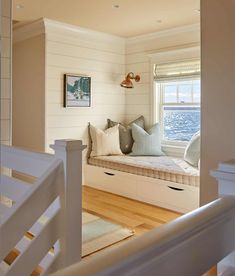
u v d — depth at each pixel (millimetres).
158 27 4445
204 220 681
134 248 558
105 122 5055
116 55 5117
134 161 4215
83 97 4730
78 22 4254
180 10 3719
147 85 4922
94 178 4629
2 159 2172
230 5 2189
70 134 4629
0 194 2236
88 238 2842
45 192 1639
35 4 3549
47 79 4352
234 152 2223
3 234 1524
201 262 684
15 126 4996
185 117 4613
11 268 1567
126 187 4156
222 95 2270
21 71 4797
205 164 2395
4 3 2756
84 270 503
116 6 3592
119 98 5223
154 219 3344
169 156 4730
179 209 3555
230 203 756
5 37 2775
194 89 4488
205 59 2350
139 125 4898
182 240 631
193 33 4281
